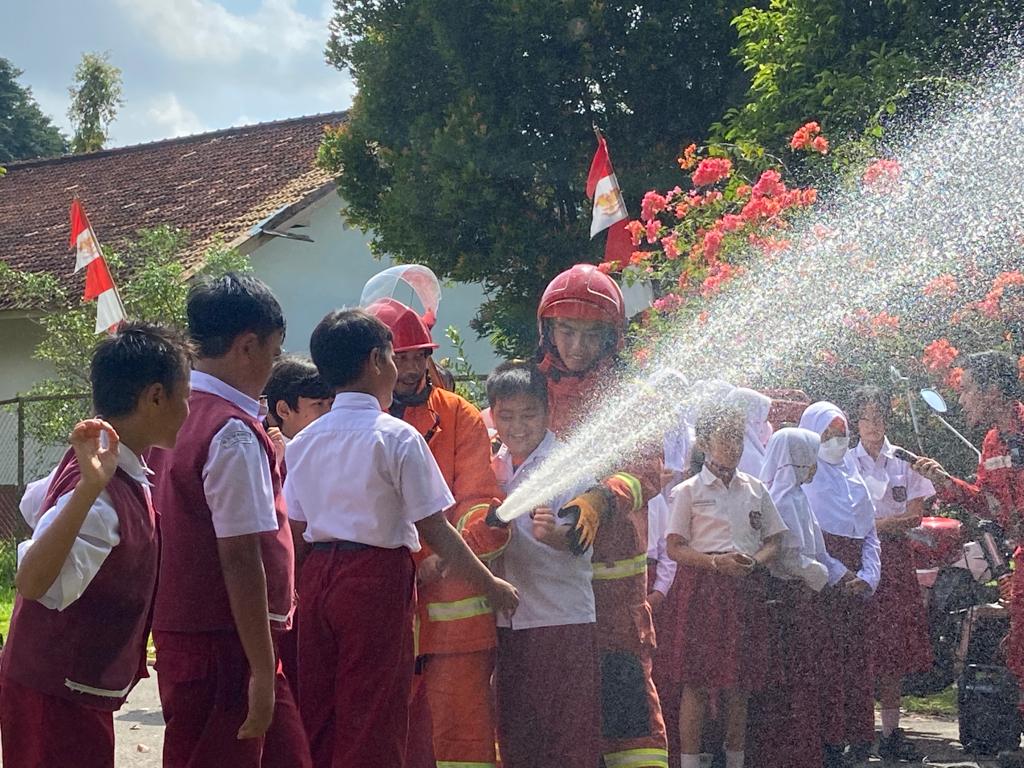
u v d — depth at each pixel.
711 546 4.60
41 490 3.40
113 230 19.64
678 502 4.64
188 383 3.15
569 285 4.10
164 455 3.33
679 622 4.61
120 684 3.06
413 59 13.51
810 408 5.41
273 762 3.45
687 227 7.32
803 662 4.74
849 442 5.68
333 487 3.62
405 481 3.55
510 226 12.86
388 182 14.62
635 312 7.05
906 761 5.46
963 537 6.17
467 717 3.84
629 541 4.07
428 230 13.58
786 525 4.80
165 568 3.29
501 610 3.72
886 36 8.64
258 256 17.30
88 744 3.00
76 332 13.71
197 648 3.27
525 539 3.93
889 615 5.47
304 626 3.63
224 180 20.42
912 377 6.25
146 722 6.52
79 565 2.89
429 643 3.88
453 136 12.77
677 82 12.38
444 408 4.05
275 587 3.39
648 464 4.04
